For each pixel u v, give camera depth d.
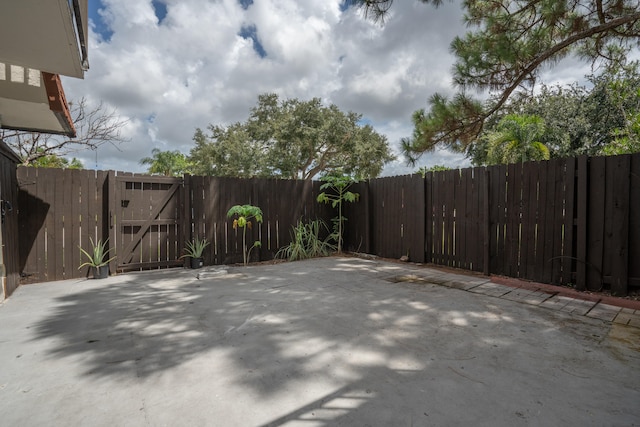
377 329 2.82
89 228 5.16
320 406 1.70
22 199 4.64
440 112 5.03
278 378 2.00
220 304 3.60
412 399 1.76
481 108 5.00
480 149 10.89
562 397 1.77
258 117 20.58
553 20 4.39
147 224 5.57
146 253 5.60
